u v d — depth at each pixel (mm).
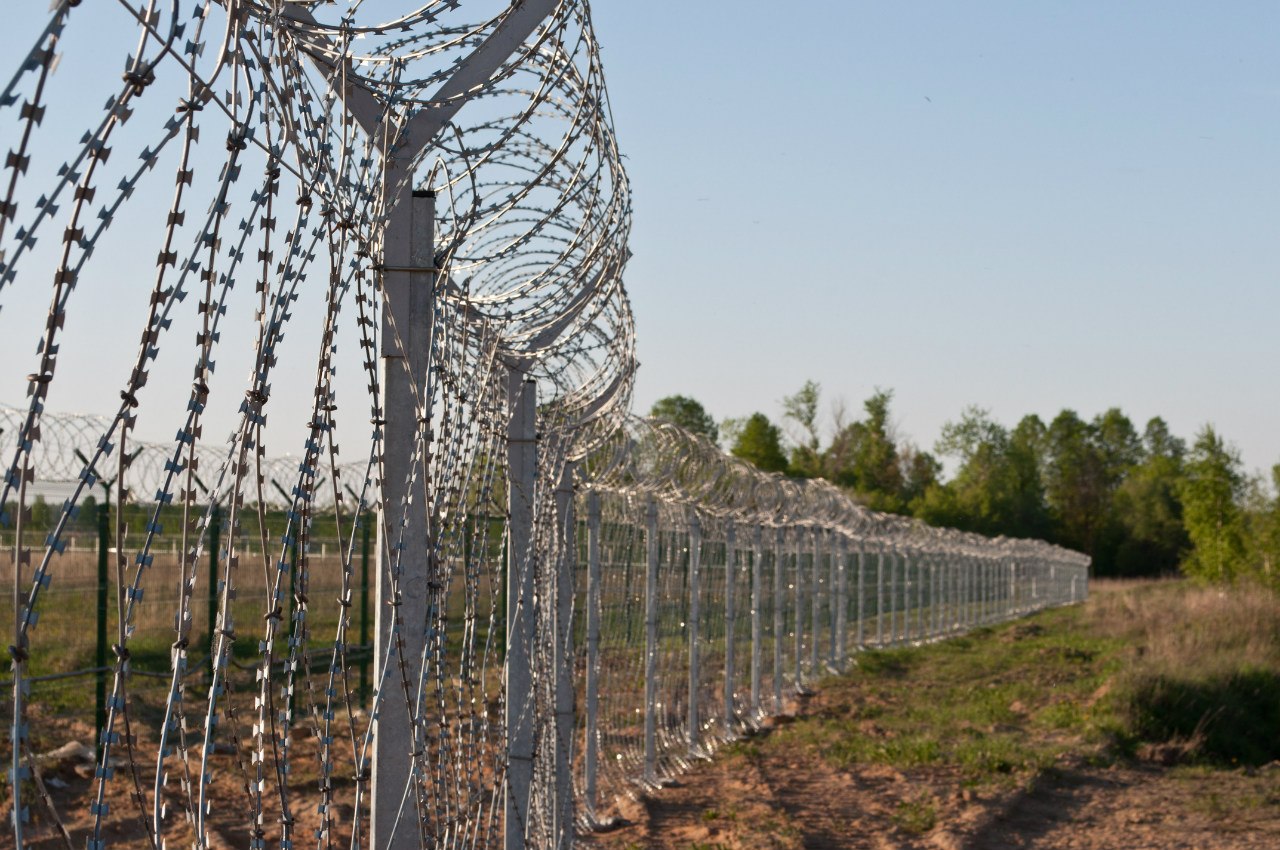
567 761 6184
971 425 86750
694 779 9922
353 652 10867
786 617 16422
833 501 18109
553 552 5664
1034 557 42375
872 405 69875
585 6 3334
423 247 3180
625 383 5781
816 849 7984
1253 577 31281
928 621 28406
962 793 9820
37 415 1579
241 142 1889
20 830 1535
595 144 3582
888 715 14266
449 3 2793
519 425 5109
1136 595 38594
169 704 1923
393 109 3066
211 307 1912
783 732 12438
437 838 3322
